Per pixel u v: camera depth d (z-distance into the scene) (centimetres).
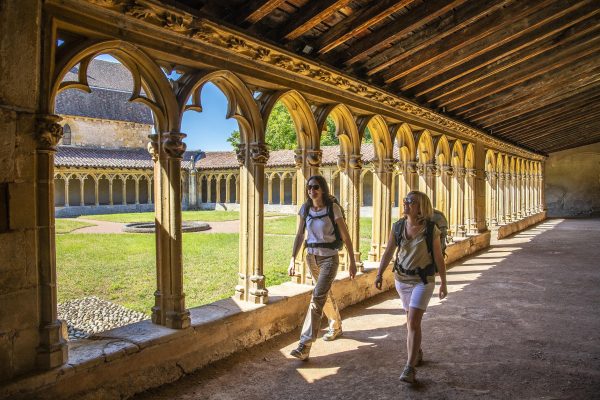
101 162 2959
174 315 364
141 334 349
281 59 445
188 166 3456
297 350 396
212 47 382
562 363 390
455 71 662
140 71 349
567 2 498
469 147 1097
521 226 1611
